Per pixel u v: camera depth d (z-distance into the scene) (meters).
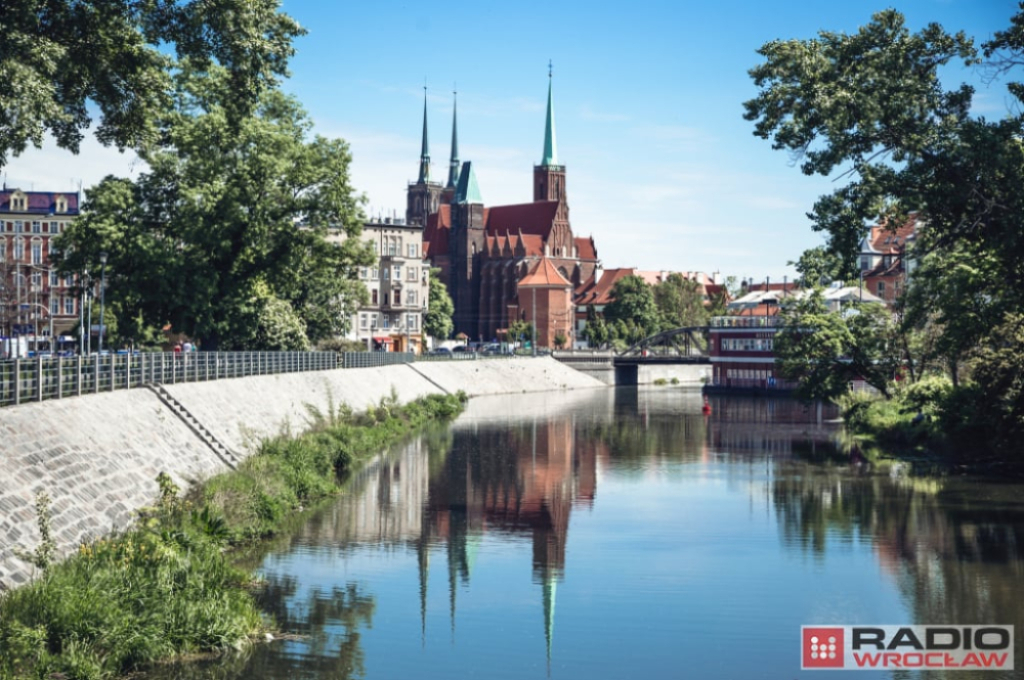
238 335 83.00
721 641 35.66
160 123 48.97
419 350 185.38
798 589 41.56
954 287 70.25
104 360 53.00
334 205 79.56
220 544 44.94
